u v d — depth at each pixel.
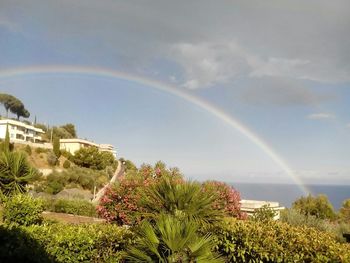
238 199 11.09
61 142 75.06
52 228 7.38
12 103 91.88
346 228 12.18
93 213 16.11
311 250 6.24
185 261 5.03
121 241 6.86
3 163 12.00
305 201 23.89
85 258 6.68
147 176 9.98
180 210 5.95
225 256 7.06
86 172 52.88
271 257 6.54
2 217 8.74
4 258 6.43
